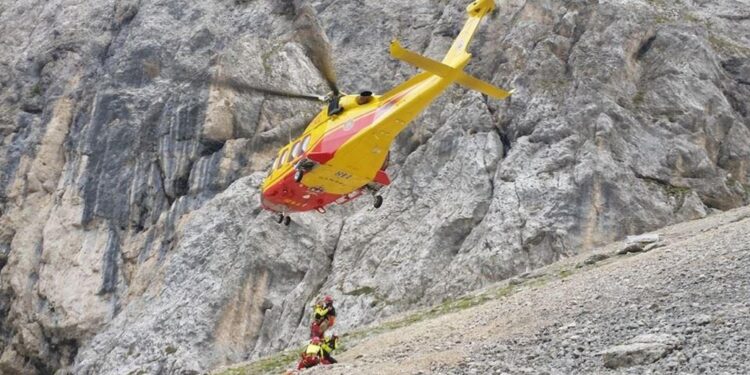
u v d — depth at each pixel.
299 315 44.06
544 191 42.19
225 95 57.56
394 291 41.88
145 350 46.41
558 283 27.47
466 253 41.62
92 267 56.38
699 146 44.78
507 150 46.69
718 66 49.91
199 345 44.91
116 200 58.59
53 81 67.75
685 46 49.59
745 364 10.98
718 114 46.78
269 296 46.31
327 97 24.91
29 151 64.25
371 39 60.09
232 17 65.88
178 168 57.22
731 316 13.73
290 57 58.81
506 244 40.44
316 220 48.69
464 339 19.56
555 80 48.22
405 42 59.06
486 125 47.50
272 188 27.03
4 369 56.75
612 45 48.78
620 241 39.72
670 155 44.06
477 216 43.34
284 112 57.03
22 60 70.81
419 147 49.00
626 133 44.66
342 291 43.50
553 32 51.25
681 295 16.84
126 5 69.44
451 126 48.41
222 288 46.53
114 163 60.03
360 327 40.09
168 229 54.69
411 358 17.11
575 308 18.86
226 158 55.50
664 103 46.69
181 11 67.06
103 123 62.03
